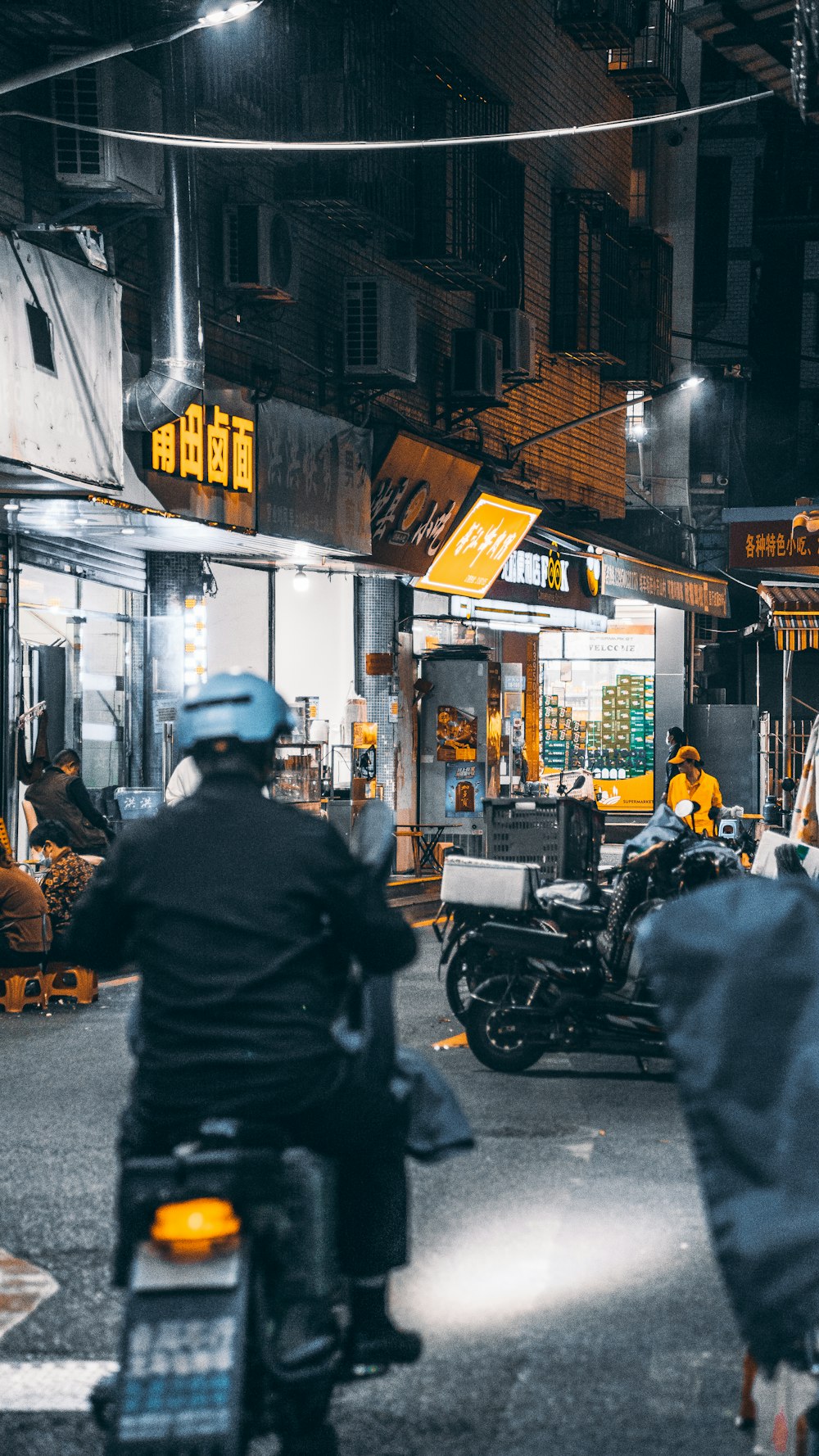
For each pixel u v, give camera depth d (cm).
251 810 357
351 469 1756
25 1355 470
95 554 1597
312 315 1816
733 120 4250
